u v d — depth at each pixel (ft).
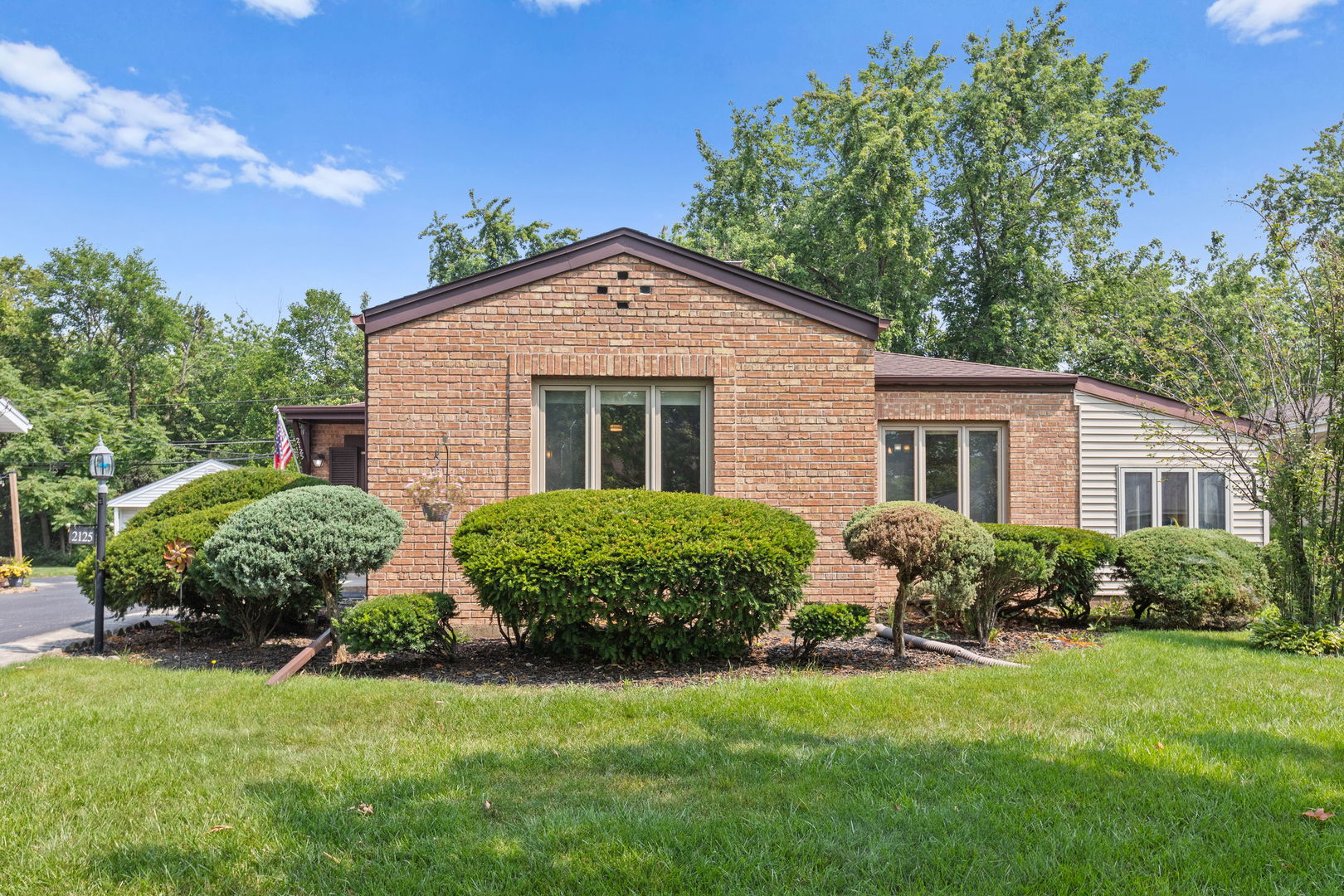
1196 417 37.93
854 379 31.45
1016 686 20.21
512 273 30.73
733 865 10.31
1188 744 15.30
